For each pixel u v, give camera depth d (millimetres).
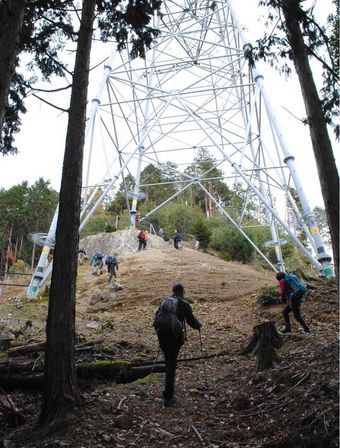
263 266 36656
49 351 5965
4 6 7117
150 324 12773
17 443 5418
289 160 17609
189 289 18203
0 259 42844
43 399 5863
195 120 19609
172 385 6477
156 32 10289
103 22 10211
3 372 7574
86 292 19703
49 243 18047
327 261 16438
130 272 22422
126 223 47281
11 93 10109
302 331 10328
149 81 22922
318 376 5914
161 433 5445
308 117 7121
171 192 62906
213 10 23547
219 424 5672
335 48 8234
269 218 25594
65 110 7191
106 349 9016
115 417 5793
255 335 8859
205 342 10406
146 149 24234
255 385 6605
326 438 4465
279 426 5133
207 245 37938
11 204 51969
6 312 14719
